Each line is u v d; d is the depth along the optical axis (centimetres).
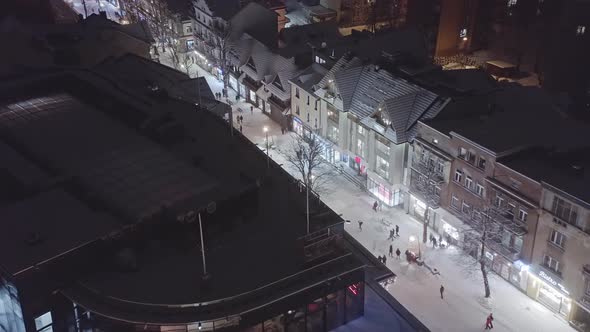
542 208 5975
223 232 5241
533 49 12788
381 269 6000
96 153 6081
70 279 4656
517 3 12875
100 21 10744
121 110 7194
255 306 4462
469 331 6088
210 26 12219
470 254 7144
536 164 6328
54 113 6956
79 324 4759
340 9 13838
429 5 12506
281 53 10531
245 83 11138
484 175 6625
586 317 5947
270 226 5325
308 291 4741
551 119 7494
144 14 14888
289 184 6016
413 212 7956
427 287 6675
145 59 9744
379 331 5147
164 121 6781
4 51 9312
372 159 8206
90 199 5350
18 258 4469
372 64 8731
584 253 5681
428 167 7362
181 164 5919
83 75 7844
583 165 6247
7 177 5619
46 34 10081
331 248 4966
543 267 6191
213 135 6912
